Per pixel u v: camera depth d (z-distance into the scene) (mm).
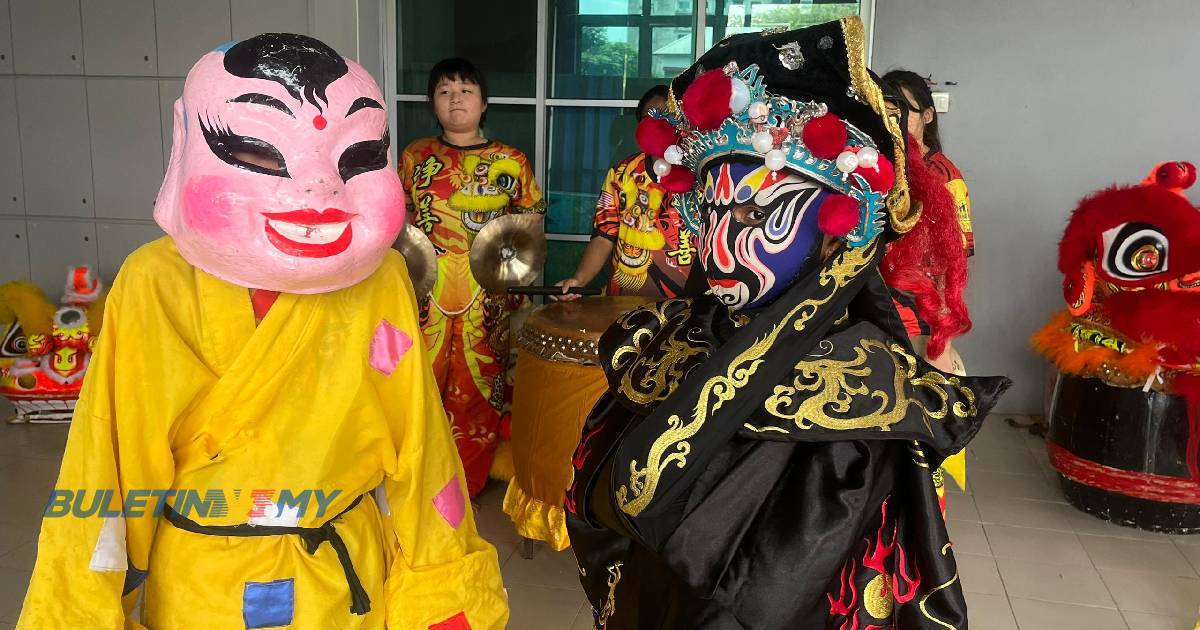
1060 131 3926
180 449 1222
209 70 1119
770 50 1120
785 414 1056
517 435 2572
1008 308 4113
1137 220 2799
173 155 1173
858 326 1148
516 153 3143
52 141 4090
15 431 3625
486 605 1407
